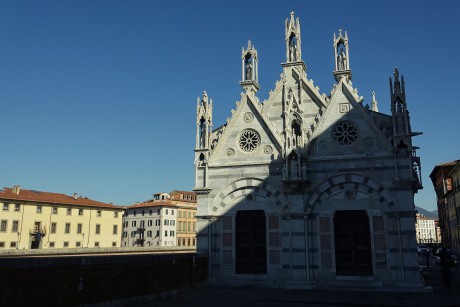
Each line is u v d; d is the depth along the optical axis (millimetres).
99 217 108625
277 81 32906
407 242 26719
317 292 26328
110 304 19797
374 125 28891
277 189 30125
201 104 33281
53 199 99875
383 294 25188
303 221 29031
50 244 96688
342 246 28359
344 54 31453
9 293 15008
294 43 33688
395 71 28672
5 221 89562
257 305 21562
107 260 19875
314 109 31656
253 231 30422
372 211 27953
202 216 31297
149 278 22844
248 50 34500
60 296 17141
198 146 32562
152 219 140000
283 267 29016
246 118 32281
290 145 29812
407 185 27312
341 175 28938
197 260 29125
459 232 83750
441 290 26734
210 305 21484
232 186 31250
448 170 102625
